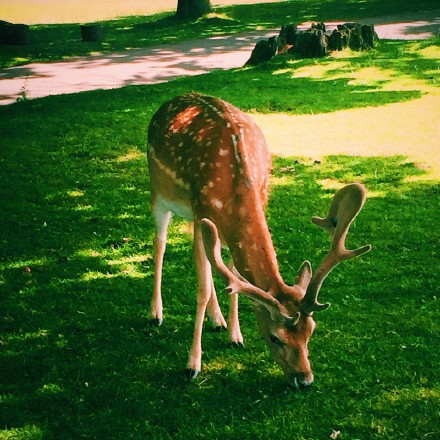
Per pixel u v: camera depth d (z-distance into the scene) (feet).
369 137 21.27
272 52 33.73
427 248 14.75
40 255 15.12
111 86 32.45
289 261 14.52
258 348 12.12
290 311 10.04
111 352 12.12
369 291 13.37
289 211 16.58
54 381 11.50
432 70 29.32
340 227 10.22
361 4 58.44
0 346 12.32
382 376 11.29
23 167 19.98
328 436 10.32
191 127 11.89
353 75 29.27
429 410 10.61
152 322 12.79
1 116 25.76
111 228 16.20
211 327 12.72
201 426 10.57
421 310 12.78
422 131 21.56
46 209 17.25
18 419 10.77
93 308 13.28
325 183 18.10
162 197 12.34
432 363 11.48
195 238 11.30
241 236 10.72
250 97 26.25
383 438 10.21
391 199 16.96
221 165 11.15
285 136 21.74
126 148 21.40
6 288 13.92
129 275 14.33
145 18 61.52
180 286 13.91
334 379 11.30
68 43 46.88
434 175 18.25
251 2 70.69
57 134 22.94
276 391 11.18
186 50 42.86
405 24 45.52
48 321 12.94
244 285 9.95
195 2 55.62
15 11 74.84
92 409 10.95
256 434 10.39
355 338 12.14
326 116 23.57
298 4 62.44
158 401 11.05
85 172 19.57
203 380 11.46
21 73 37.14
